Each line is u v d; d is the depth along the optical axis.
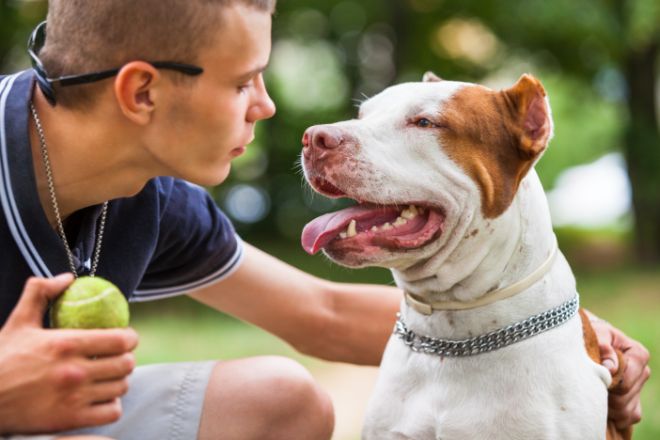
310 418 2.61
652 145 12.44
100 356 1.92
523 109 2.52
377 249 2.50
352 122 2.60
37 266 2.18
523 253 2.51
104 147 2.19
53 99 2.16
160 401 2.54
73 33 2.13
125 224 2.46
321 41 14.23
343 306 3.05
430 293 2.59
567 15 11.35
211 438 2.51
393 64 12.77
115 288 2.00
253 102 2.28
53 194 2.24
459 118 2.52
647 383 5.15
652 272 11.16
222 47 2.11
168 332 7.50
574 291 2.61
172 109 2.14
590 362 2.53
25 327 1.93
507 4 11.81
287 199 14.09
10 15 10.32
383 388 2.66
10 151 2.14
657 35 12.39
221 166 2.26
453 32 13.21
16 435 1.99
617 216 19.06
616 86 13.53
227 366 2.62
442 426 2.47
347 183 2.50
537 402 2.40
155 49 2.09
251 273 2.87
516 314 2.48
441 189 2.50
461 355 2.50
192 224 2.69
